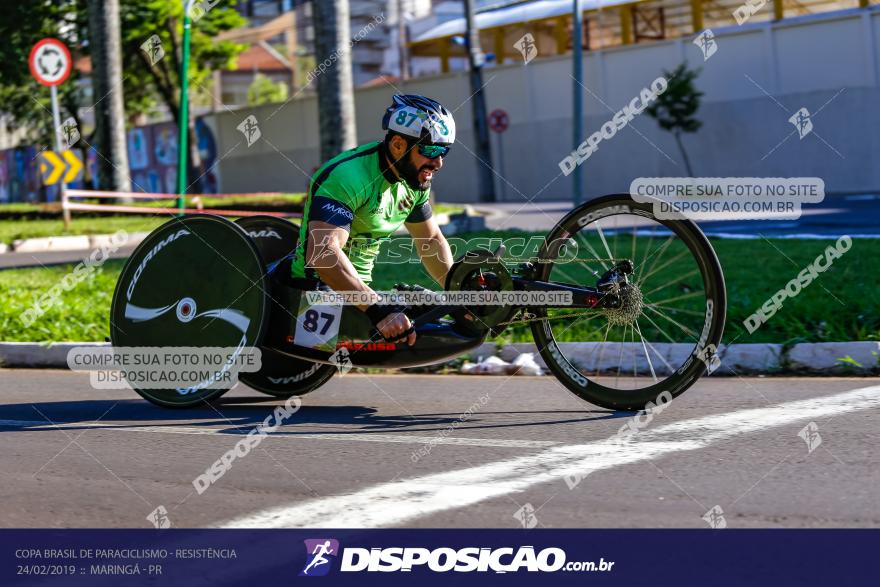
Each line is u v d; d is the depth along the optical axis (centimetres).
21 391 612
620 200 486
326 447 446
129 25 3073
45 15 3070
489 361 636
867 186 2867
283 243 561
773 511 340
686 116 3066
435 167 493
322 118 1697
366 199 491
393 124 482
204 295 532
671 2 3338
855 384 539
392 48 5472
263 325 516
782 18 3078
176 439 471
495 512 350
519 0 3972
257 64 6006
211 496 379
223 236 529
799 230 1493
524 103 3581
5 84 3250
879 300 720
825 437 427
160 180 4488
